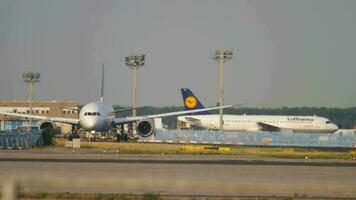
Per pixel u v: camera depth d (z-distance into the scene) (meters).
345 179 109.44
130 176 104.25
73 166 124.06
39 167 120.31
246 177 108.25
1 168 117.19
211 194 83.50
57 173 107.31
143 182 42.47
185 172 115.12
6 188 35.00
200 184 44.88
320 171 126.25
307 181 103.31
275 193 87.00
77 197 75.69
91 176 102.81
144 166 127.75
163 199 76.88
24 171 110.44
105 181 41.84
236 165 137.12
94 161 139.38
